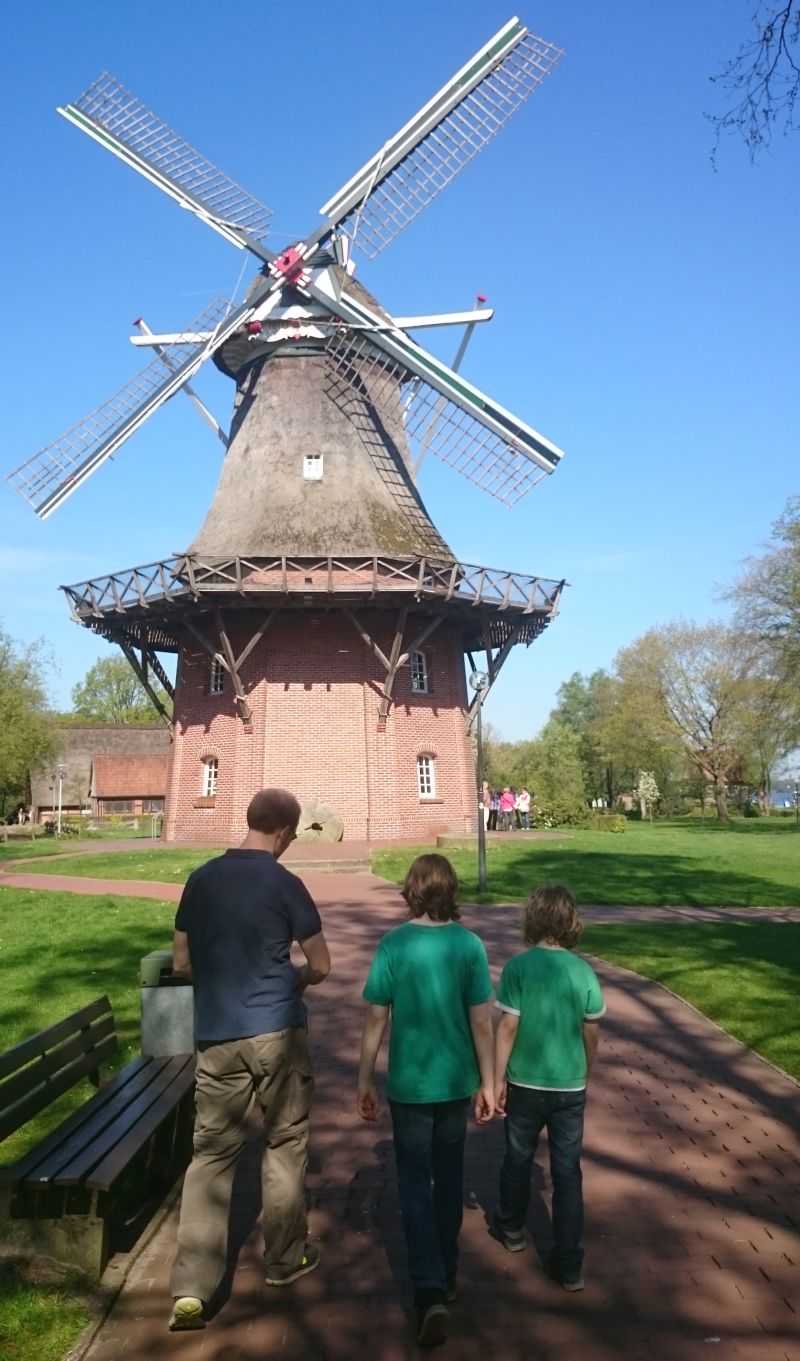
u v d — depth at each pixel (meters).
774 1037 8.47
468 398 28.50
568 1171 4.54
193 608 26.41
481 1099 4.42
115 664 97.50
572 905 4.80
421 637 27.31
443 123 27.92
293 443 28.80
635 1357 4.00
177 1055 6.46
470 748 30.61
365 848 24.66
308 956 4.68
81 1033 6.00
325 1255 4.89
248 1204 5.52
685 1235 5.01
